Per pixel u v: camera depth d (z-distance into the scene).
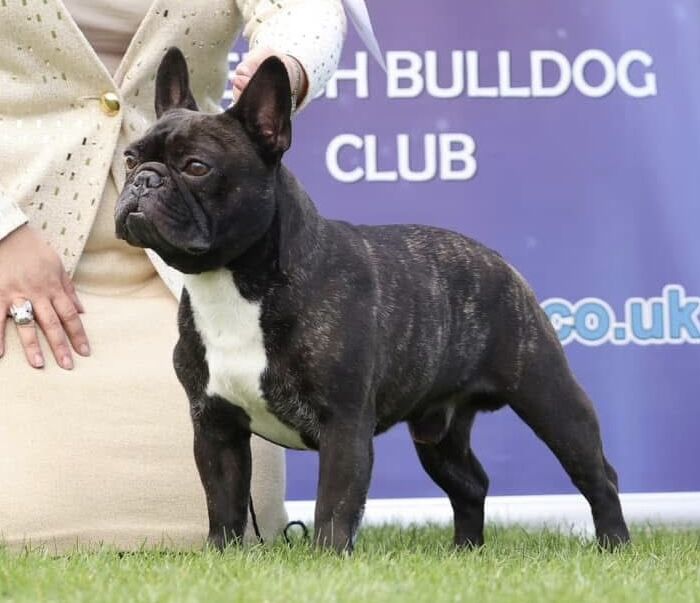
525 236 13.56
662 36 13.59
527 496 13.51
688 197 13.59
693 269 13.59
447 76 13.54
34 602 6.79
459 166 13.55
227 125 8.38
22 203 9.97
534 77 13.55
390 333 8.96
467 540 10.69
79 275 10.27
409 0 13.50
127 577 7.46
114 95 10.15
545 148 13.58
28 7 9.86
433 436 10.13
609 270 13.58
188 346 8.82
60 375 9.91
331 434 8.57
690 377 13.58
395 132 13.52
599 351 13.56
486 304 9.79
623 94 13.59
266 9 9.89
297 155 13.49
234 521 9.07
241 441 9.08
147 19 10.07
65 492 9.77
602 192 13.59
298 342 8.54
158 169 8.20
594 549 9.67
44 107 10.16
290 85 8.44
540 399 9.97
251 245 8.47
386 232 9.46
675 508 13.52
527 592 7.06
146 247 8.31
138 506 9.91
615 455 13.55
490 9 13.54
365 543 10.70
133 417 9.96
